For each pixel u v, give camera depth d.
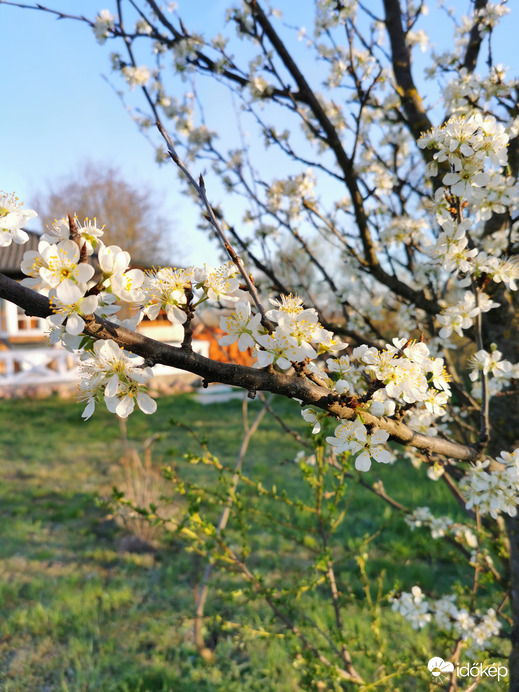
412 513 2.52
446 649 2.47
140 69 3.03
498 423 2.02
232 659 3.65
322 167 2.40
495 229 2.04
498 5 2.24
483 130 1.33
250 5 2.24
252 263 2.62
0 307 16.80
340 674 2.19
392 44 2.46
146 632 3.97
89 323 0.81
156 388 14.95
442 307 2.36
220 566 2.33
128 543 5.22
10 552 5.12
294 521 5.47
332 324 2.28
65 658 3.65
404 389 0.98
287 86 2.30
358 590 4.31
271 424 10.55
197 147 3.35
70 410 12.09
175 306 0.91
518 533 1.98
